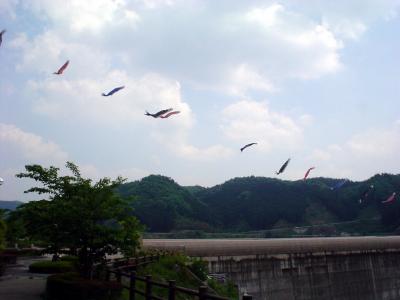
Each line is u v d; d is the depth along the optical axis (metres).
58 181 14.32
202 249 32.19
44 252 14.28
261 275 35.25
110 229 13.92
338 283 41.84
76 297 13.19
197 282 24.52
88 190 14.26
